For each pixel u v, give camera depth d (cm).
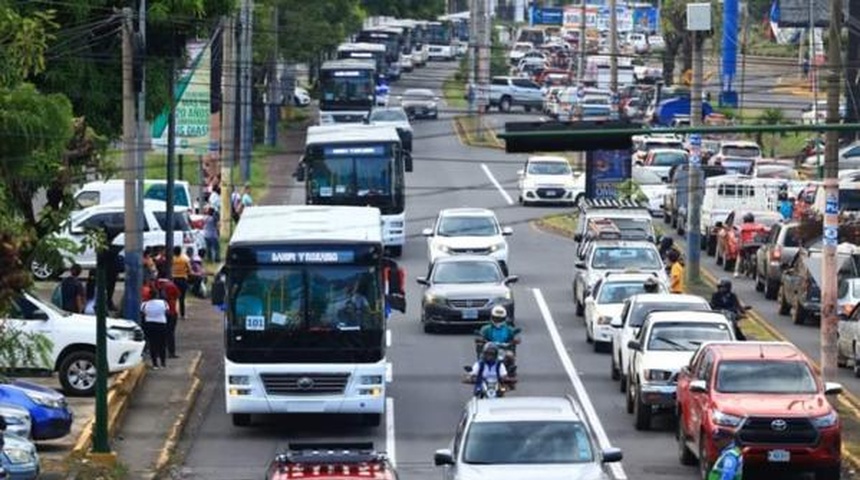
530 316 12838
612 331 10488
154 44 12269
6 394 7969
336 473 5856
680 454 8106
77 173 9119
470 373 8944
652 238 13850
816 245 13562
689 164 15338
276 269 8731
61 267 8056
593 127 6525
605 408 9531
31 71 8531
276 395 8712
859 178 15238
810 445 7450
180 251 12519
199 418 9356
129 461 8138
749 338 11712
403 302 9062
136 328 9700
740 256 15050
